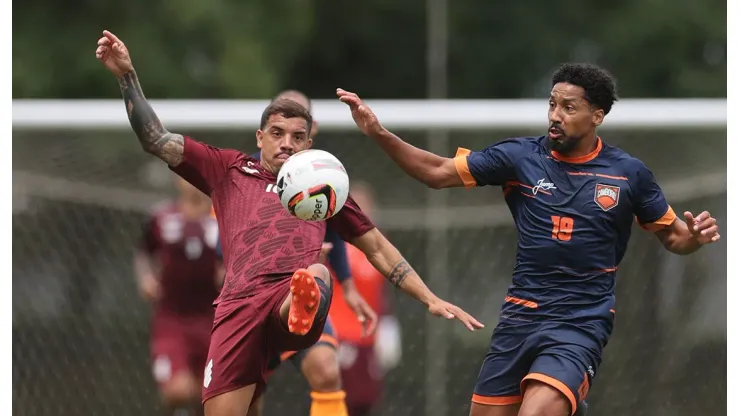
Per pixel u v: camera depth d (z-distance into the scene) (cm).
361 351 3331
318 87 7662
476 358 3478
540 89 7400
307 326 2009
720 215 3500
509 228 3559
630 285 3491
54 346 3491
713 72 7112
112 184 3541
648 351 3475
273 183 2236
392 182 3519
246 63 6297
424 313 3475
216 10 6378
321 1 7581
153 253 3403
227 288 2180
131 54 6169
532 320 2245
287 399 3409
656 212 2280
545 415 2122
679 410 3459
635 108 3472
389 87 7669
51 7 6334
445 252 3538
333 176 2069
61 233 3525
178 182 3478
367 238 2272
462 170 2325
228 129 3453
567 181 2258
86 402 3475
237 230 2208
